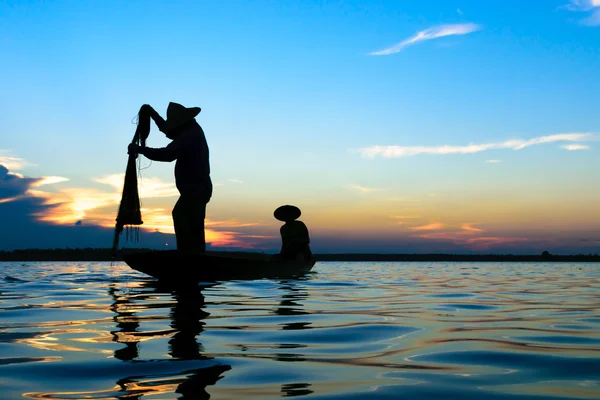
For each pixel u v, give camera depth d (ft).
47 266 55.88
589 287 28.48
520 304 18.75
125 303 17.10
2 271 41.42
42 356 9.04
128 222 26.66
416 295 22.16
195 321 13.25
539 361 9.05
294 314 14.90
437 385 7.51
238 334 11.42
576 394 7.09
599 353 9.73
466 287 27.76
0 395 6.84
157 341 10.46
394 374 8.11
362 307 17.03
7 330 11.62
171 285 24.75
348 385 7.47
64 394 6.89
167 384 7.38
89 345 9.99
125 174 26.84
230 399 6.73
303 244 37.55
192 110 28.04
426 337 11.35
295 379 7.75
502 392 7.19
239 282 26.86
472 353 9.68
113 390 7.07
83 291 21.53
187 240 27.25
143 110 28.09
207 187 27.81
